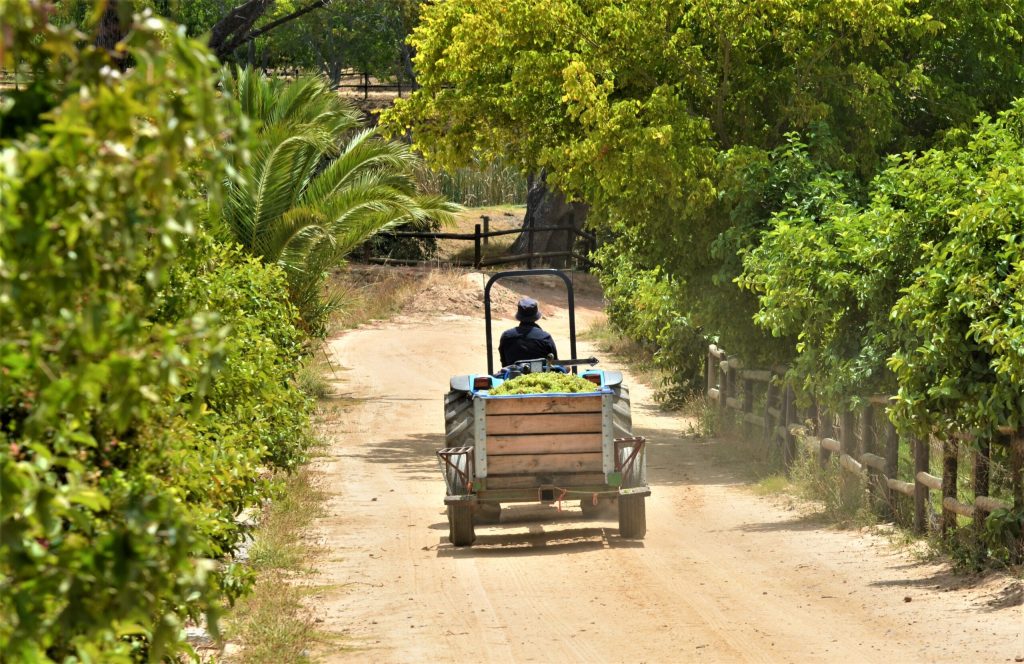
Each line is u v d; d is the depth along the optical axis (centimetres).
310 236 4538
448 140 4125
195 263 1307
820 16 3378
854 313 2555
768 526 2461
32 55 516
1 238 485
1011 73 3781
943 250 2002
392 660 1537
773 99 3581
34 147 499
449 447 2531
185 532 533
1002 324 1836
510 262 9525
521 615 1766
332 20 13625
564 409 2231
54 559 514
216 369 532
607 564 2108
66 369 518
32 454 617
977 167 2266
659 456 3600
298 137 4297
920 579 1900
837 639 1570
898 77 3550
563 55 3500
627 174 3266
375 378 5747
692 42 3556
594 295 8925
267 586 1891
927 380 2008
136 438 903
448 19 3997
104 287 506
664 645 1570
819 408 2886
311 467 3325
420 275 8631
